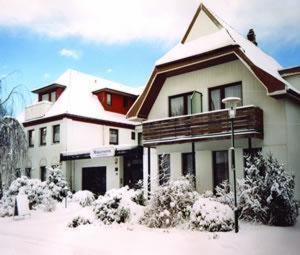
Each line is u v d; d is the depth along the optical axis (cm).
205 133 1581
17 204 1603
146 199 1497
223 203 1268
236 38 1723
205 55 1650
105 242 1030
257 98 1576
